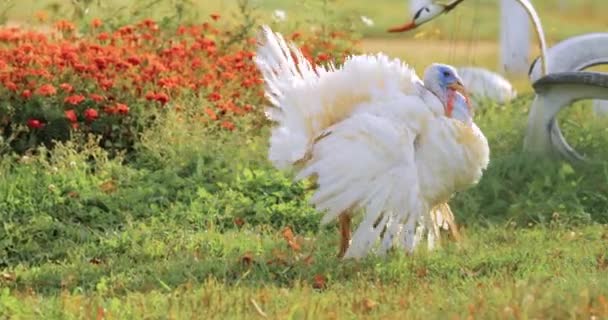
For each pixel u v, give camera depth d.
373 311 10.73
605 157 16.95
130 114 16.62
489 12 34.88
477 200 15.66
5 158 15.52
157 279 12.36
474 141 12.95
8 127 16.33
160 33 18.77
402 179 12.58
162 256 13.48
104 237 14.05
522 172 16.19
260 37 13.53
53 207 14.63
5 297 11.45
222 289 11.64
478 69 20.12
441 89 13.16
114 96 16.66
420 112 12.77
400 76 13.05
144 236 14.03
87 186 15.12
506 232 14.47
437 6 17.66
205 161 16.03
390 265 12.53
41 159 15.51
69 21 19.22
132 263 13.24
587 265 12.49
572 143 17.48
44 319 10.82
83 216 14.56
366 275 12.36
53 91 16.23
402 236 12.87
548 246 13.60
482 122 18.12
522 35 22.94
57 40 17.88
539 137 16.66
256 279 12.38
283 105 13.09
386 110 12.77
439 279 12.09
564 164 16.12
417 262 12.71
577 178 16.08
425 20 17.64
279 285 12.28
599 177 16.05
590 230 14.46
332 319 10.38
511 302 10.41
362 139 12.58
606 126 17.94
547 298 10.47
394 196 12.56
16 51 16.61
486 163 13.17
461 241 13.73
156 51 18.16
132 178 15.55
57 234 14.16
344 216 13.14
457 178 13.02
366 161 12.52
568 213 15.12
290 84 13.13
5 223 14.08
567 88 16.39
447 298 11.10
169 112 16.52
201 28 19.11
